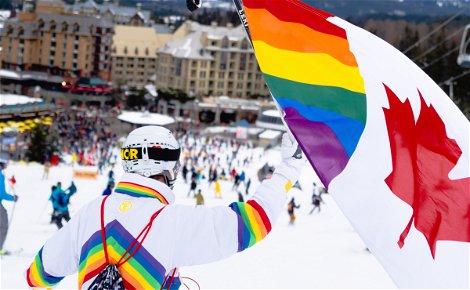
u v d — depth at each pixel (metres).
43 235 19.00
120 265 3.05
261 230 3.05
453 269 3.09
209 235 3.04
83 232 3.16
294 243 20.27
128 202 3.13
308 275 15.37
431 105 3.37
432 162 3.26
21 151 64.50
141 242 3.05
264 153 88.50
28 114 75.62
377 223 3.10
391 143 3.22
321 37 3.45
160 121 80.00
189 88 143.00
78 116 112.94
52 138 64.56
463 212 3.17
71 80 135.50
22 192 32.88
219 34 146.62
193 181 40.47
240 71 146.88
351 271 16.28
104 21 138.38
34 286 3.31
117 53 153.12
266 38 3.40
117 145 80.50
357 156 3.17
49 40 136.25
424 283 3.06
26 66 136.62
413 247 3.10
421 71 3.46
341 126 3.21
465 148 3.30
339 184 3.13
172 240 3.05
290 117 3.23
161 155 3.19
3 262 12.86
